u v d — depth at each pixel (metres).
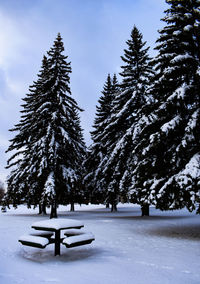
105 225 11.77
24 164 20.66
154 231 9.73
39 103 20.31
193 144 9.84
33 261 5.00
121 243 7.11
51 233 6.29
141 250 6.12
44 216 18.94
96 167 30.45
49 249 6.24
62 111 19.39
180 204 8.39
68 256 5.48
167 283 3.60
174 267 4.50
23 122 26.19
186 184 8.02
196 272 4.18
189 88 10.16
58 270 4.29
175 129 10.05
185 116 10.63
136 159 16.05
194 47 11.33
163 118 10.99
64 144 18.67
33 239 5.47
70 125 19.70
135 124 17.58
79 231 6.50
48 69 20.25
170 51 11.95
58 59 20.56
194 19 11.71
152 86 11.85
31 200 19.84
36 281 3.58
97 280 3.71
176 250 6.11
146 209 18.05
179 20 11.73
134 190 14.03
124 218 16.03
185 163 9.61
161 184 9.52
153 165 10.27
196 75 9.90
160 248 6.38
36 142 18.58
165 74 10.73
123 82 20.91
